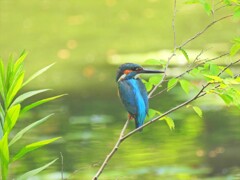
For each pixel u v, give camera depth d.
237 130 13.80
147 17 24.88
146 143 13.12
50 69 19.72
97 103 16.34
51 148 12.96
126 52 21.12
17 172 11.60
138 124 8.49
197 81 16.53
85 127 14.34
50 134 13.92
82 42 22.44
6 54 21.36
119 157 12.34
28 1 27.41
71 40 22.72
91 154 12.52
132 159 12.22
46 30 23.84
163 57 20.12
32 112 15.74
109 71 19.23
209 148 12.75
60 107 16.09
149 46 21.52
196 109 7.18
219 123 14.24
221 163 12.04
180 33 22.81
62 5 26.75
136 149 12.78
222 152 12.55
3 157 6.45
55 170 11.73
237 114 14.87
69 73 19.23
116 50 21.42
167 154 12.45
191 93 16.28
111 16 25.23
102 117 15.06
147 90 8.00
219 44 21.27
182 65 18.81
